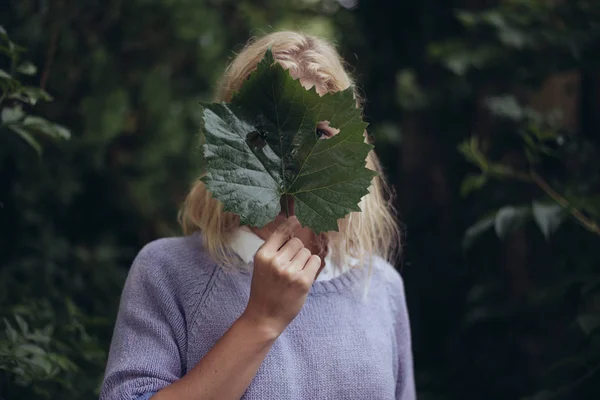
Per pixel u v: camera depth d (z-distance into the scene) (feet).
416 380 9.39
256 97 3.42
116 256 8.84
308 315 4.26
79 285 8.11
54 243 8.23
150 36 9.19
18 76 5.86
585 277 6.45
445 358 9.57
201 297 4.16
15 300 6.24
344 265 4.50
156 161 9.43
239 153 3.39
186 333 4.14
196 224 4.49
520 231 8.33
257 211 3.36
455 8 9.70
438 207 9.90
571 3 7.22
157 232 9.66
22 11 7.55
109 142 8.94
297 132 3.44
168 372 3.94
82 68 8.36
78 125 8.54
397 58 11.05
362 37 11.29
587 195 6.71
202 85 9.73
